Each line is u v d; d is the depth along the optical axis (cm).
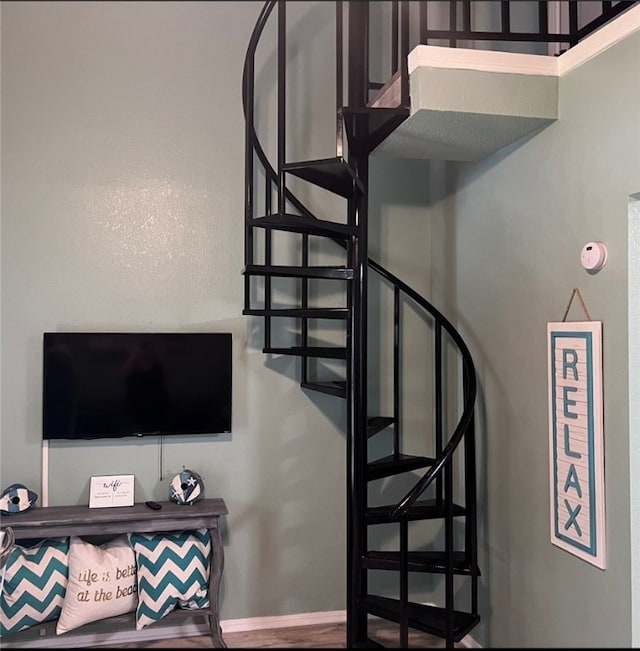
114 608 327
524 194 308
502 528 326
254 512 376
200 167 373
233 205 377
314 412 383
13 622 319
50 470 353
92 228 360
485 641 341
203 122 374
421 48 274
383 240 397
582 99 268
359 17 316
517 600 312
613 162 248
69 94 359
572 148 274
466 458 331
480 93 278
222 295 374
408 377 396
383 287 395
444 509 327
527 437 305
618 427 246
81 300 358
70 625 318
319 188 389
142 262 365
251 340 377
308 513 382
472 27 387
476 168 352
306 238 364
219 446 373
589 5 367
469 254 359
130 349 357
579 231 269
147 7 370
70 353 350
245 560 374
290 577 379
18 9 355
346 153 317
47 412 347
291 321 383
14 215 352
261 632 370
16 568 321
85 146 360
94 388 352
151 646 348
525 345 307
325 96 392
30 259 353
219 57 377
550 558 286
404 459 350
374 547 390
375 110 281
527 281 305
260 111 383
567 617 273
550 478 285
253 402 377
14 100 353
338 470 386
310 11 393
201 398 365
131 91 366
